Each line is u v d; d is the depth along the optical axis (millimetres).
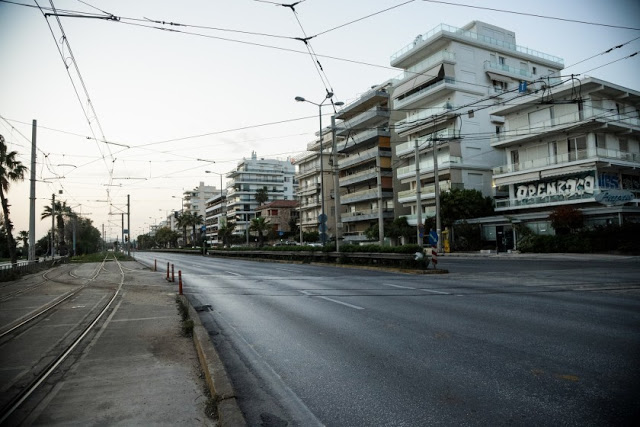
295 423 3859
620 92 31109
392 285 13812
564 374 4711
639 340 6039
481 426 3578
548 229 31781
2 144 29391
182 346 6711
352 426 3723
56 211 61969
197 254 61344
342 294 11953
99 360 5926
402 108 46781
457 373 4906
